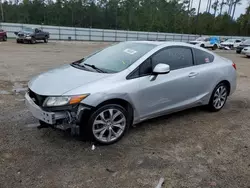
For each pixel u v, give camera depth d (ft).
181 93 13.70
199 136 12.67
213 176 9.43
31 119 13.97
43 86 11.00
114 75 11.41
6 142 11.30
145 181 8.99
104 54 14.12
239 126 14.19
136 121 12.31
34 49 61.31
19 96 18.37
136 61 12.09
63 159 10.13
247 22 221.05
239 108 17.54
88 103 10.31
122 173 9.39
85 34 127.95
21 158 10.09
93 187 8.59
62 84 10.86
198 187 8.79
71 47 77.51
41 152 10.58
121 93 11.08
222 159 10.61
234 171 9.80
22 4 226.99
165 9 239.91
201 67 14.76
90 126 10.78
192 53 14.58
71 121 10.30
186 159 10.50
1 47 61.98
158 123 14.08
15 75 26.45
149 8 236.22
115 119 11.50
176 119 14.82
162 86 12.59
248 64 47.16
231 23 226.38
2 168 9.38
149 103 12.38
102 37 133.08
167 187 8.72
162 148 11.30
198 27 217.36
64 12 227.81
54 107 10.16
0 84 21.89
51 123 10.09
